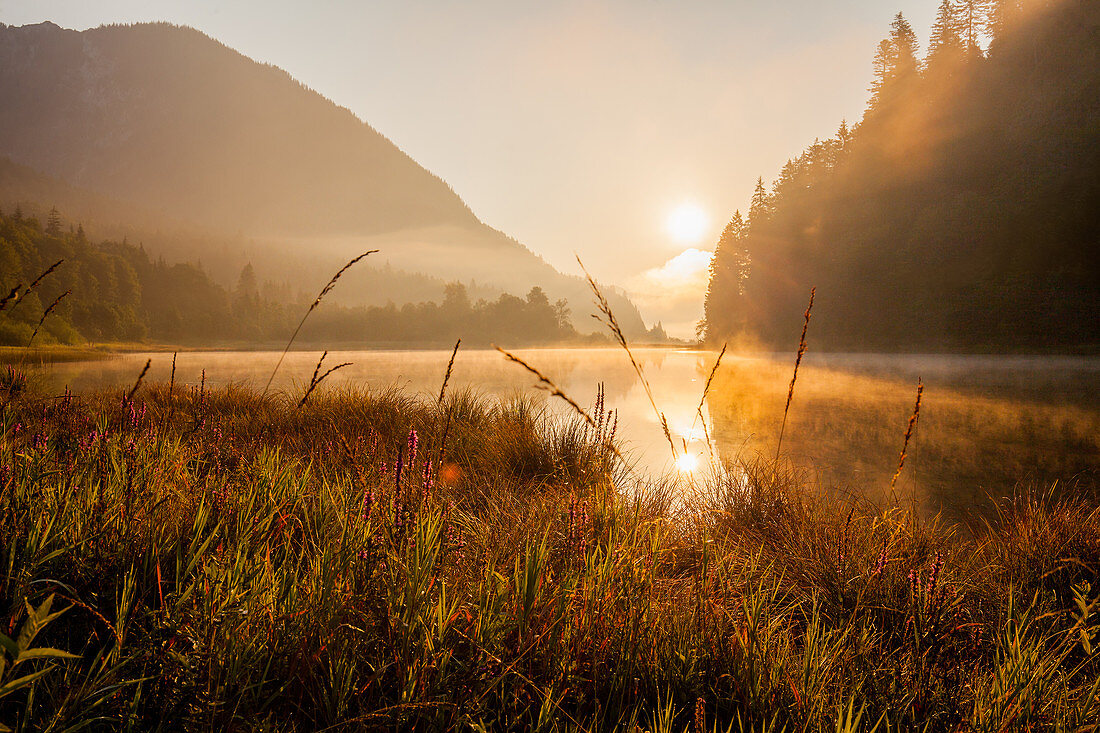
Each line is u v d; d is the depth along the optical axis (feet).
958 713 4.93
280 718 4.30
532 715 4.61
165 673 3.98
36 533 5.02
